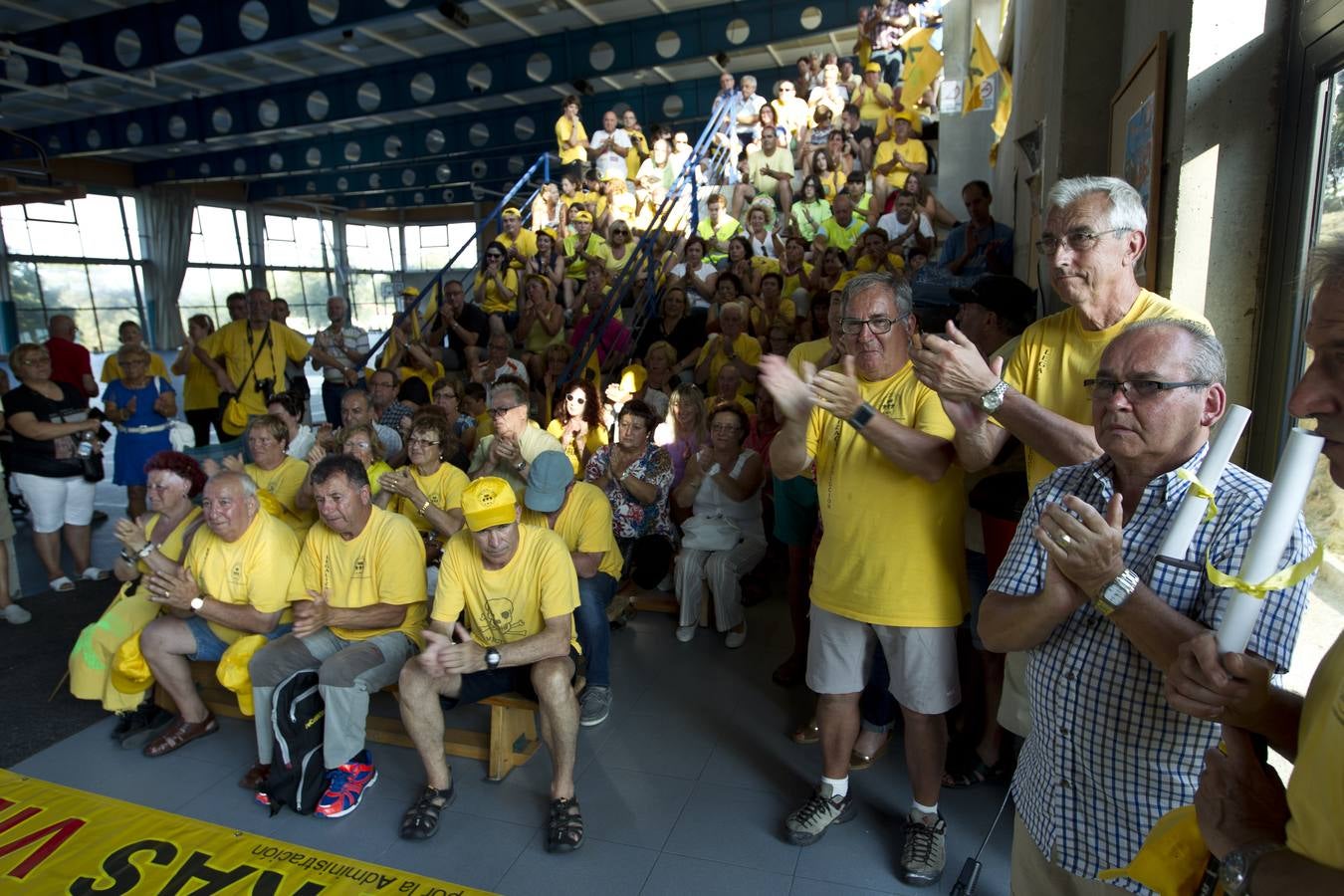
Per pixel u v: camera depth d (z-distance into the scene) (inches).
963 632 116.6
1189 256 81.5
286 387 290.2
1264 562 40.1
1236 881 39.3
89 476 199.9
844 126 351.9
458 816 108.6
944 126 296.8
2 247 551.5
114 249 629.0
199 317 259.8
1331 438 38.2
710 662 150.9
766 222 320.5
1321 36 68.1
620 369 259.4
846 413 83.9
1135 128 97.8
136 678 127.0
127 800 114.5
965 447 80.0
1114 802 53.1
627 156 430.0
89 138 496.1
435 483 158.6
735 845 101.5
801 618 139.3
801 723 129.0
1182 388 49.7
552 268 328.2
